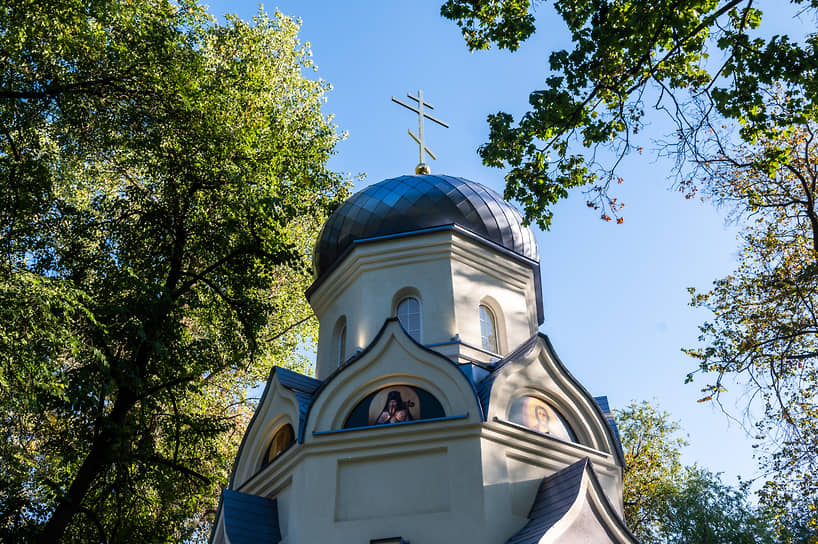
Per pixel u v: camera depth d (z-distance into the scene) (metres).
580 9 12.55
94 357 13.19
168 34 16.80
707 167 13.31
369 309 17.53
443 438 13.61
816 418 19.16
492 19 13.23
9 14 15.56
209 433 16.69
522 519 13.09
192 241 17.52
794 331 18.08
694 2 11.62
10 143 16.06
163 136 16.23
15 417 14.90
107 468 15.15
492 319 18.25
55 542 13.55
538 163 13.25
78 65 16.41
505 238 19.19
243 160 17.28
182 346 15.98
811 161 19.45
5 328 11.65
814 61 11.34
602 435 15.44
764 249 20.53
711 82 12.21
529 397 15.10
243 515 14.05
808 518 19.19
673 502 28.67
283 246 17.30
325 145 20.47
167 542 17.28
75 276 15.40
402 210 18.86
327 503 13.32
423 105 24.53
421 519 12.88
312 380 17.06
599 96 13.02
